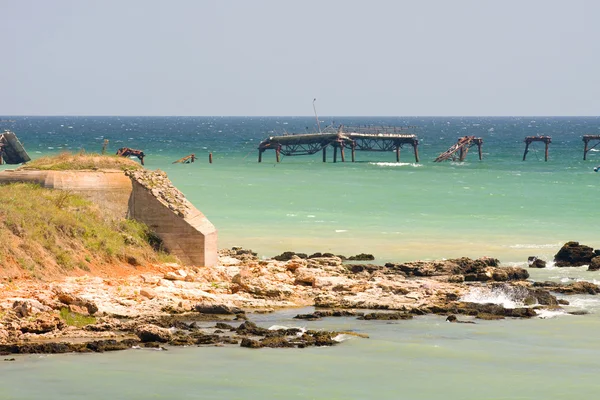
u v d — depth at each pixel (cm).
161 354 7188
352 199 18300
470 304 8906
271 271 10281
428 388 6594
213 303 8619
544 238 13525
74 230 9875
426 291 9462
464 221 15300
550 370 7056
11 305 7850
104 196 10656
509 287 9344
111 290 8825
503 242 13150
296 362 7094
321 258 11081
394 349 7494
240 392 6397
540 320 8531
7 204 9731
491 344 7700
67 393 6303
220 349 7356
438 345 7638
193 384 6531
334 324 8231
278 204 17362
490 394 6481
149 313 8275
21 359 6981
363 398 6347
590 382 6769
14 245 9200
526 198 18738
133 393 6322
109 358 7050
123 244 10212
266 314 8575
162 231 10612
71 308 8056
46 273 9162
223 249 12181
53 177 10712
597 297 9562
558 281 10350
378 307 8850
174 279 9700
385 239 13338
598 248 12688
